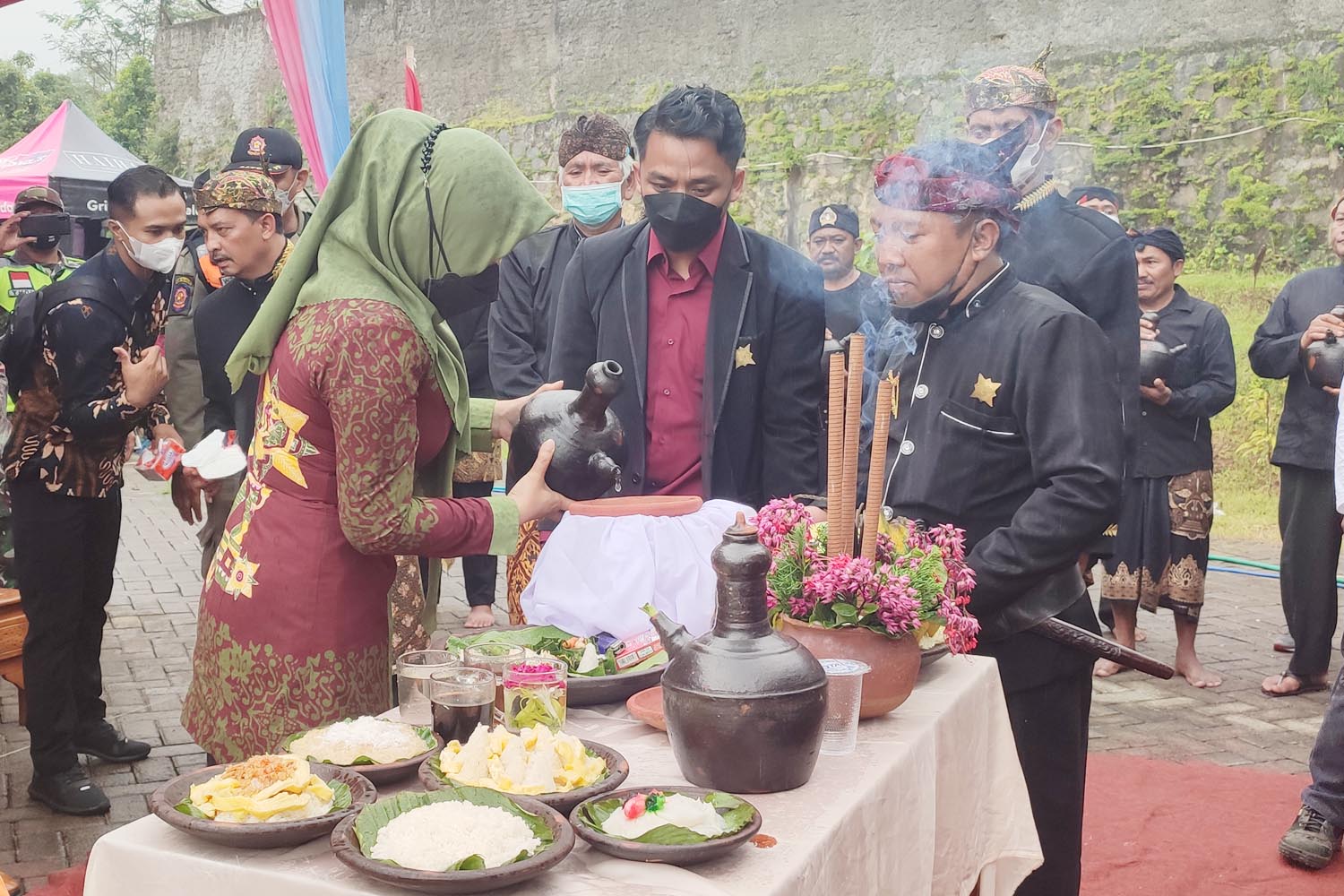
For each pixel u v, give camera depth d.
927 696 2.42
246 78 14.84
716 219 3.19
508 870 1.53
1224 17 8.70
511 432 2.83
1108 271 3.61
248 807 1.69
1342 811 3.70
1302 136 8.53
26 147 10.82
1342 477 3.48
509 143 11.41
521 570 4.00
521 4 11.15
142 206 3.89
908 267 2.79
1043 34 9.05
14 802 4.08
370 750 1.95
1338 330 5.20
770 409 3.44
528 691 2.10
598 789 1.83
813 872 1.71
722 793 1.83
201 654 2.54
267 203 3.79
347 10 12.16
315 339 2.28
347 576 2.40
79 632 4.36
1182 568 5.60
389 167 2.37
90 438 3.88
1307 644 5.45
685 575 2.49
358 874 1.59
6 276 5.68
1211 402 5.54
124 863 1.70
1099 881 3.60
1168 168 8.94
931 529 2.72
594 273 3.50
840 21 9.37
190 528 9.39
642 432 3.38
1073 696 2.86
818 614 2.24
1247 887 3.56
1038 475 2.71
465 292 2.45
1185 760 4.68
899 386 2.94
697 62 10.09
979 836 2.59
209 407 4.23
